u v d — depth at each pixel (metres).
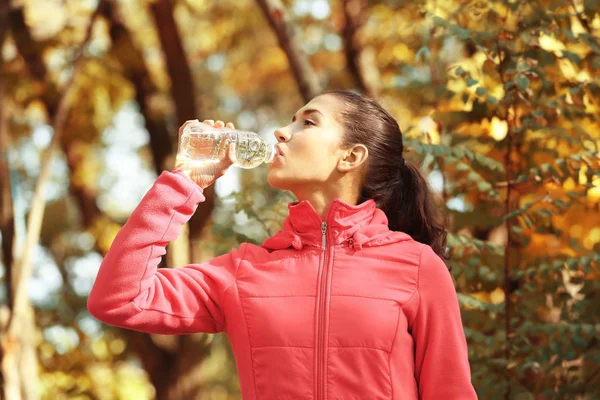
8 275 6.34
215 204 8.62
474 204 4.39
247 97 13.02
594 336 3.82
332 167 2.55
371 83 8.12
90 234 9.76
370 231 2.45
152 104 9.05
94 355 9.35
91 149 9.97
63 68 8.09
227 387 11.74
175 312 2.38
